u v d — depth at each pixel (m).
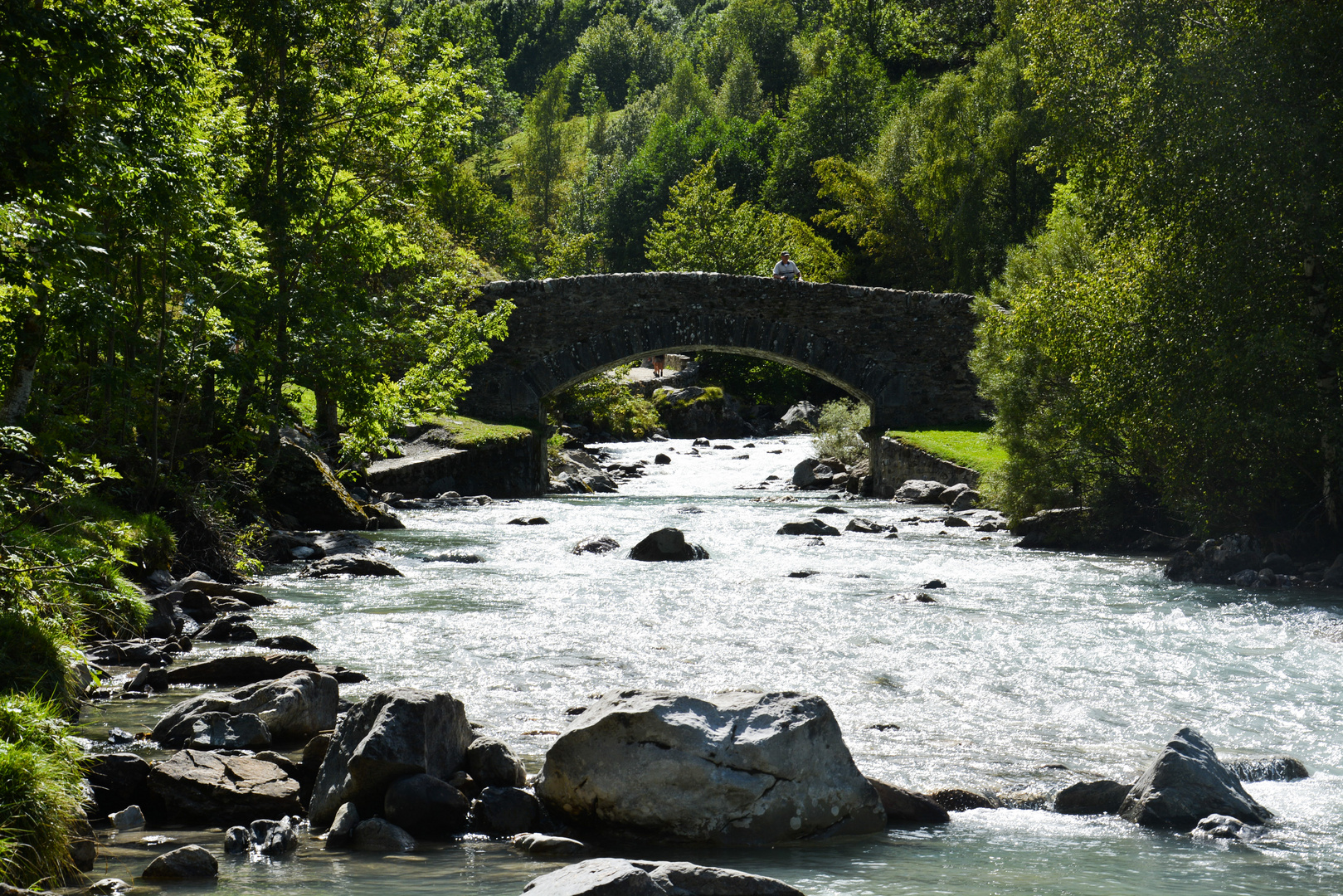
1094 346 20.72
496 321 28.44
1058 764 7.94
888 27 93.75
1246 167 18.33
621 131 126.69
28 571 9.93
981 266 56.22
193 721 7.95
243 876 5.76
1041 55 21.09
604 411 58.59
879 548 22.62
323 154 24.05
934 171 56.94
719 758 6.60
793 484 42.59
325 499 24.70
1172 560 18.66
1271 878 5.89
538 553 21.22
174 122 12.67
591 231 102.12
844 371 39.41
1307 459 20.11
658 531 20.39
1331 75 18.34
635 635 12.76
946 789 7.28
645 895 4.97
